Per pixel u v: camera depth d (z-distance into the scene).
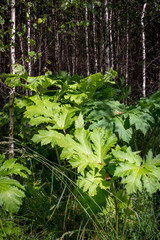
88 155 1.54
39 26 5.59
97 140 1.61
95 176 1.51
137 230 1.84
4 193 1.35
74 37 9.98
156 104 2.19
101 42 7.27
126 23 7.57
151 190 1.32
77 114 2.29
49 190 2.22
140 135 3.45
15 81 2.04
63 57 12.35
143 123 2.00
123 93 2.97
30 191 2.05
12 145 2.05
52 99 2.49
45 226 1.85
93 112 2.20
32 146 2.74
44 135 1.63
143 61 6.41
